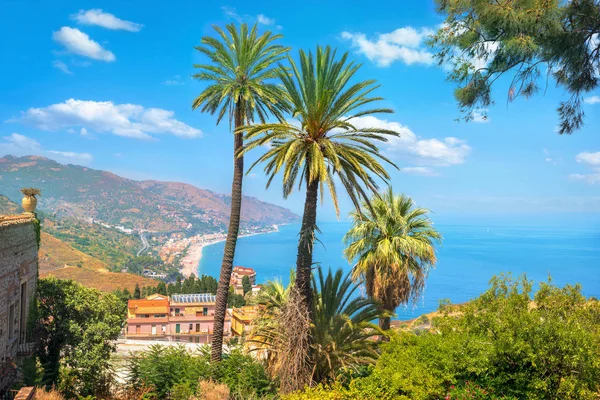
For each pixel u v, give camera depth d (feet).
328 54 54.29
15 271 57.62
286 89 55.42
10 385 46.26
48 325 67.92
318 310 57.98
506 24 30.73
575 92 32.58
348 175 53.06
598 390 34.22
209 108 77.51
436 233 64.64
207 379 60.70
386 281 61.98
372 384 41.42
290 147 50.52
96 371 67.62
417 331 71.31
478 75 33.60
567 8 29.96
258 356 64.28
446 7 33.88
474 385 38.99
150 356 64.85
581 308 39.45
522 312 38.17
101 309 70.95
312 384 53.16
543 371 35.76
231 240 72.64
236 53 74.18
